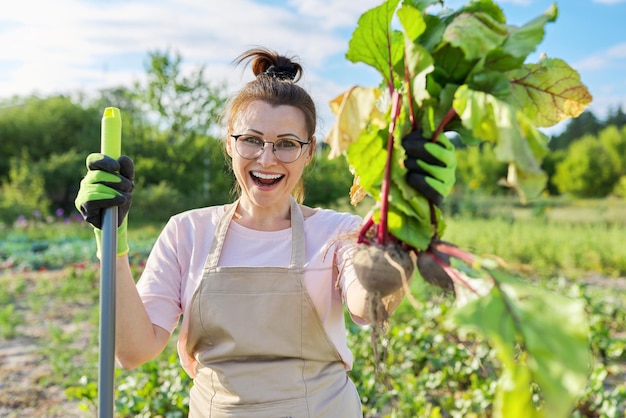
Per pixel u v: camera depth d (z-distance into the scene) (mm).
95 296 8562
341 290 1833
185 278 1929
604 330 5492
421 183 1318
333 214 1971
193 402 1912
